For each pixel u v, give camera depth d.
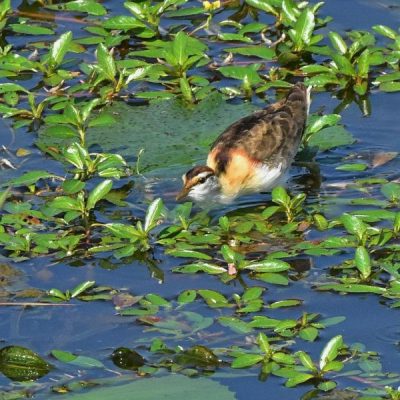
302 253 22.73
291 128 26.28
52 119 26.47
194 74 30.05
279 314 20.92
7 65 29.66
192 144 26.62
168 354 19.81
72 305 21.22
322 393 18.88
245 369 19.42
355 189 25.31
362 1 33.00
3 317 20.92
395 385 19.00
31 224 23.75
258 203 25.47
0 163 25.98
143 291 21.67
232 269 22.02
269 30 31.95
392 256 22.44
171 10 32.41
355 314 20.92
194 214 24.78
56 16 32.66
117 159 25.11
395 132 27.39
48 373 19.47
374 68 30.30
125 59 30.38
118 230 22.83
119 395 18.64
